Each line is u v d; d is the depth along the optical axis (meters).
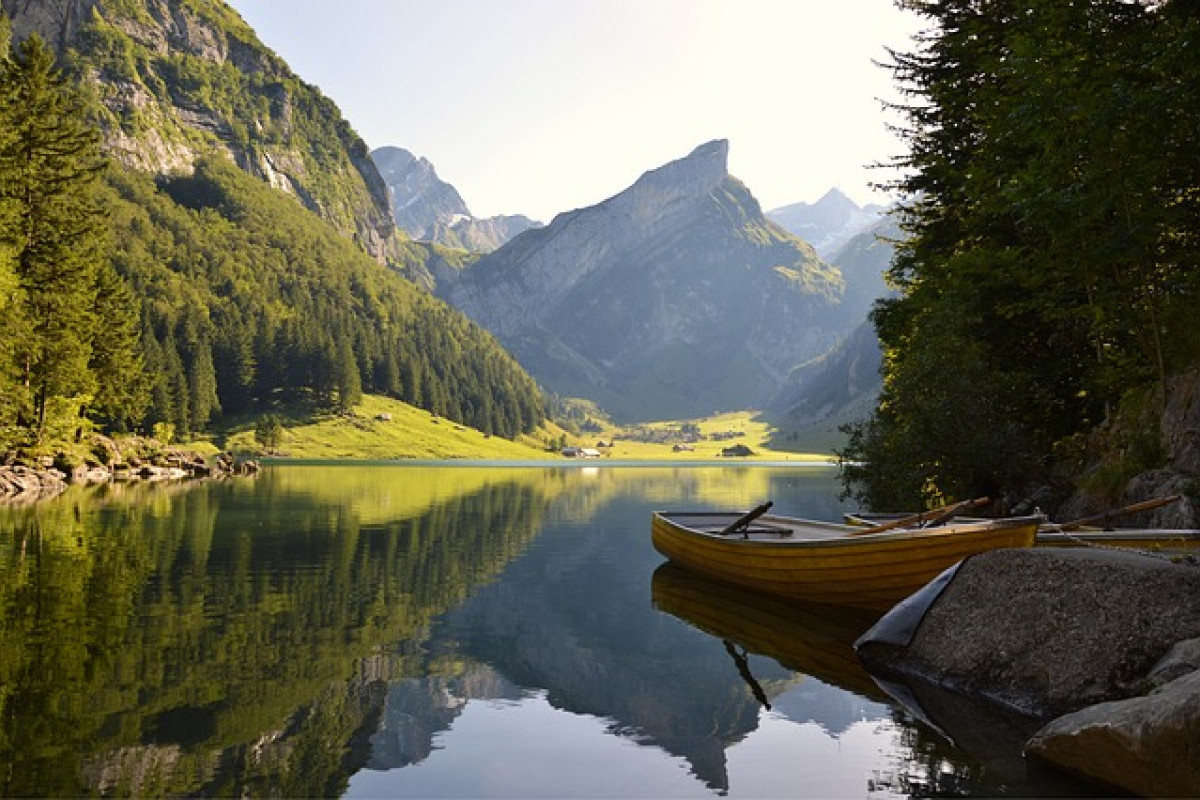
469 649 10.95
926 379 23.06
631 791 6.23
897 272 32.16
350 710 8.10
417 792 6.11
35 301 55.88
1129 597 8.17
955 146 28.58
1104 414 23.91
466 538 24.73
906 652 10.02
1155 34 20.14
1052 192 18.88
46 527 23.55
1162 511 15.30
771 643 11.75
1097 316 19.45
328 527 26.33
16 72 56.50
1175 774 5.64
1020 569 9.38
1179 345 18.25
